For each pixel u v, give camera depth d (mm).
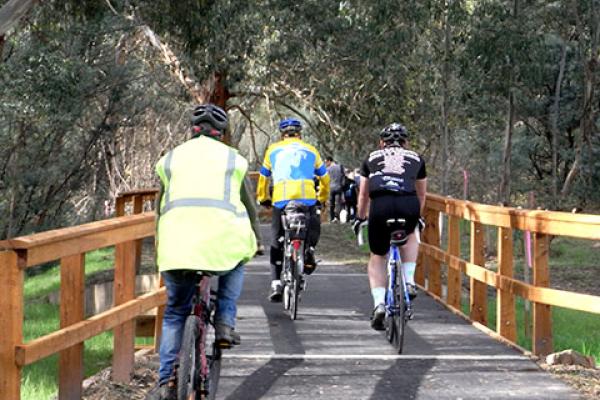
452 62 31453
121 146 47812
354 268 23000
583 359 10414
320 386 9156
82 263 7910
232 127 61969
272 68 36594
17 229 35375
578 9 31984
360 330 12695
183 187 6770
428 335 12289
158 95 41406
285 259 13555
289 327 12898
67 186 37438
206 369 6988
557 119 35688
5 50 31141
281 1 31906
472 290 13359
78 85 30750
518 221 11258
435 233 16469
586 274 26359
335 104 41781
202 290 6988
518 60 29266
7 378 6641
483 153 43781
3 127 31594
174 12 25703
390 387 9141
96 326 8102
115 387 9195
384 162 10734
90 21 29297
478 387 9172
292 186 13141
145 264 24969
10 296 6629
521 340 15266
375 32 32500
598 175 35656
